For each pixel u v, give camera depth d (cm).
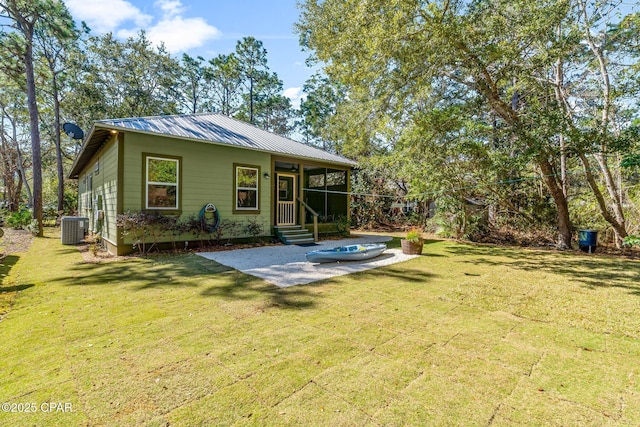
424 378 239
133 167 777
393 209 1783
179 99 2634
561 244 1003
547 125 832
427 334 321
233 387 225
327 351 282
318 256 672
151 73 2353
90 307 399
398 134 1139
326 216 1291
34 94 1305
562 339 311
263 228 1037
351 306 409
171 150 838
